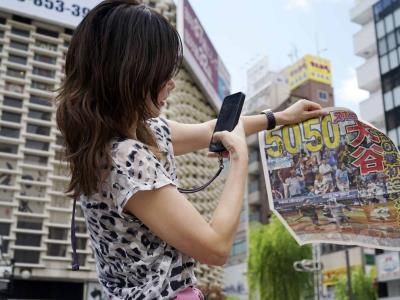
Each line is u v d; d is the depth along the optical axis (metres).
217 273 28.75
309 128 1.84
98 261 1.31
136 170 1.17
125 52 1.22
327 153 1.80
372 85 32.59
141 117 1.24
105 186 1.20
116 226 1.21
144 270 1.21
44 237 19.44
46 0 22.30
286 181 1.84
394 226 1.65
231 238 1.20
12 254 18.86
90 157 1.18
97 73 1.23
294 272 25.64
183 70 28.53
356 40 33.69
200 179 26.75
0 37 21.39
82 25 1.28
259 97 46.78
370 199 1.70
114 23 1.24
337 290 32.53
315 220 1.76
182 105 27.11
